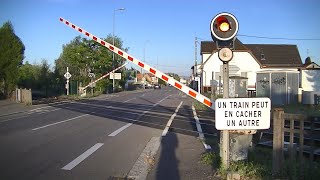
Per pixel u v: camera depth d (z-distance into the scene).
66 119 19.91
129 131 15.41
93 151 10.80
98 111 25.48
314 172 7.22
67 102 35.97
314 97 26.48
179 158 9.88
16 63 36.50
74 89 53.81
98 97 48.28
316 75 31.09
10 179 7.64
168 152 10.77
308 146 8.85
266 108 7.29
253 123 7.28
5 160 9.41
